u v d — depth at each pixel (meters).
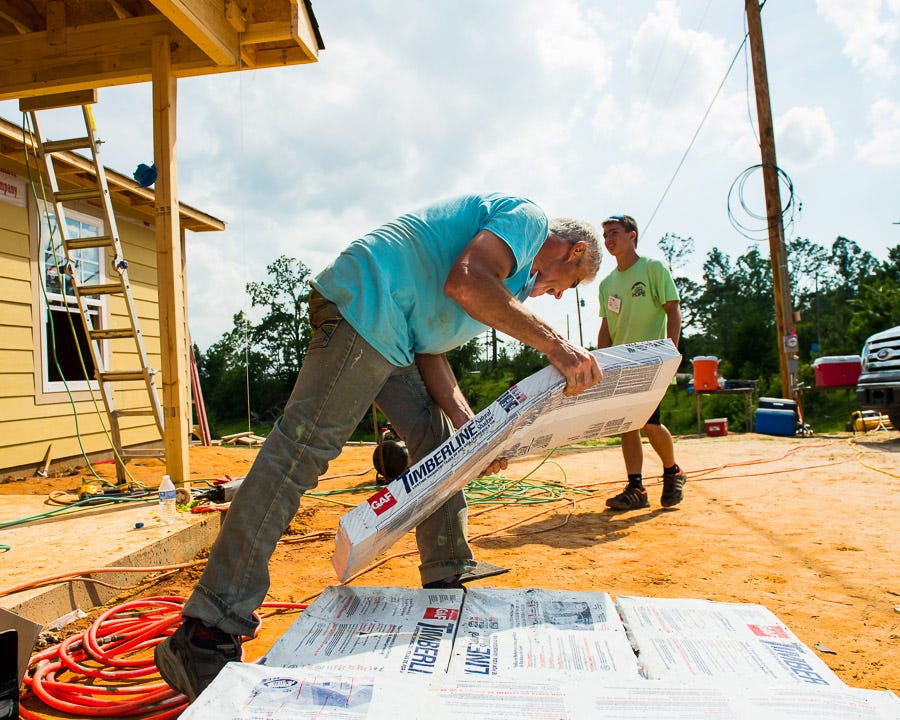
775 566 3.06
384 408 2.31
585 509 4.70
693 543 3.53
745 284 64.94
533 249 2.01
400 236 1.96
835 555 3.21
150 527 3.69
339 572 1.71
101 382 5.54
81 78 5.09
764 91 12.16
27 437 7.25
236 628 1.69
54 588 2.59
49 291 7.71
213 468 7.93
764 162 12.16
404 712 1.15
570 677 1.30
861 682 1.86
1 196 7.07
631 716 1.12
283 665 1.39
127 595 2.97
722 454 7.72
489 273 1.82
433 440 2.25
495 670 1.35
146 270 9.64
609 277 4.72
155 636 2.32
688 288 64.50
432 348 2.16
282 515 1.79
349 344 1.87
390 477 3.77
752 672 1.32
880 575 2.88
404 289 1.92
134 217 9.38
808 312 69.56
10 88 5.21
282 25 4.79
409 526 1.90
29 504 4.63
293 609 2.66
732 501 4.70
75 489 6.06
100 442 8.47
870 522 3.87
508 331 1.82
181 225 10.91
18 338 7.21
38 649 2.35
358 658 1.42
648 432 4.52
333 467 7.85
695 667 1.34
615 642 1.47
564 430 2.10
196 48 4.96
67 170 7.48
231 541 1.73
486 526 4.23
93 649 2.15
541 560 3.28
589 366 1.85
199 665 1.64
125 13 5.04
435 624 1.59
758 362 43.88
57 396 7.74
